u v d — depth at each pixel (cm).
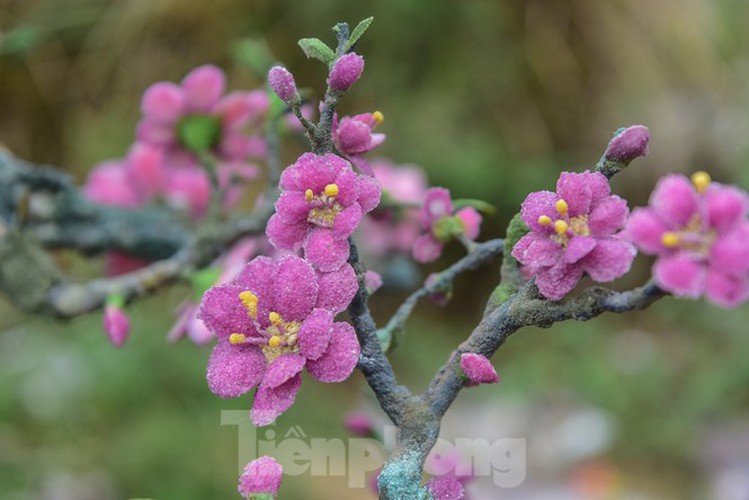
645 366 213
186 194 87
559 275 46
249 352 47
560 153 221
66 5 211
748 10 235
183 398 186
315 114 75
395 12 207
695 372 216
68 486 166
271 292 47
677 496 190
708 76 226
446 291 55
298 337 46
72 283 72
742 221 45
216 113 72
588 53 223
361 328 48
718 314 226
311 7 207
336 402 193
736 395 210
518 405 204
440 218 56
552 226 46
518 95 218
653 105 223
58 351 186
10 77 209
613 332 231
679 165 223
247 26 210
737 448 198
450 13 212
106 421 181
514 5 219
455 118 212
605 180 46
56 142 215
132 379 185
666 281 45
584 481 184
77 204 80
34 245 72
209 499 168
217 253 69
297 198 47
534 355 219
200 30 212
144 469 169
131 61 214
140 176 88
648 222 45
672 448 198
